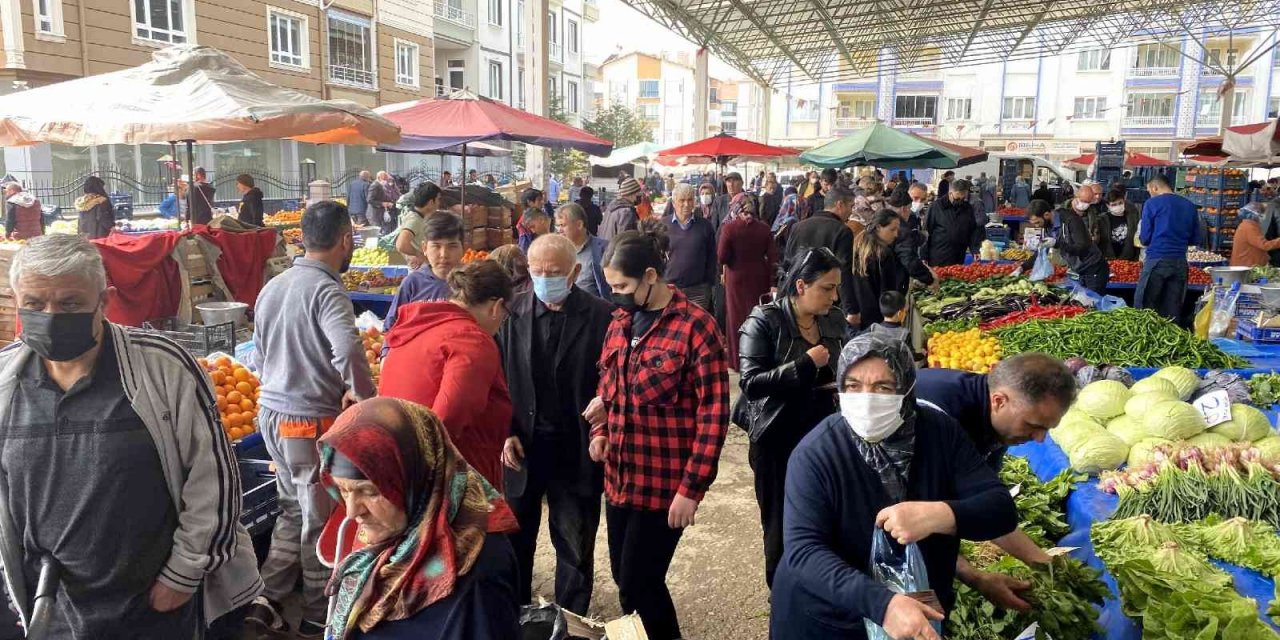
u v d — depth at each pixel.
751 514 5.28
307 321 3.49
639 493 3.27
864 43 32.22
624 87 76.81
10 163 17.48
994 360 5.78
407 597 1.69
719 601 4.24
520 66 40.94
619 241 3.18
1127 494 3.30
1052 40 33.78
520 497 3.55
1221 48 45.69
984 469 2.19
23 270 2.03
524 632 2.40
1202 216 14.68
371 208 17.20
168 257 6.45
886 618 1.89
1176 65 46.53
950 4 23.56
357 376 3.45
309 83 24.92
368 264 10.15
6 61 16.42
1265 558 2.75
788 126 55.00
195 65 6.27
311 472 3.59
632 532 3.31
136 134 5.63
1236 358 5.64
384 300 8.84
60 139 5.78
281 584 3.78
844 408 2.11
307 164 26.05
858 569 2.14
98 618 2.28
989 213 20.64
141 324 6.21
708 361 3.15
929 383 2.72
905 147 13.02
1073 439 3.87
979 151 16.50
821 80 43.06
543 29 13.87
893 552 2.08
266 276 7.46
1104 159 21.33
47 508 2.22
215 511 2.39
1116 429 4.01
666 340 3.18
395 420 1.67
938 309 8.23
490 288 3.11
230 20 21.80
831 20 24.41
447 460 1.75
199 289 6.74
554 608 2.45
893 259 6.18
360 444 1.61
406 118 8.59
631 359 3.25
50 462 2.20
